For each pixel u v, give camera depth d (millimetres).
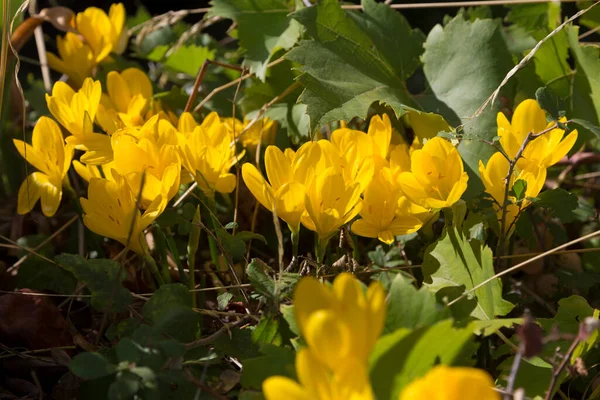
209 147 944
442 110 1086
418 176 921
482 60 1084
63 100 984
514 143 951
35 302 983
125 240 925
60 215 1163
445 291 927
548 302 1070
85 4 2061
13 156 1197
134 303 1004
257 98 1163
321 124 1023
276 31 1141
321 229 906
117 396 844
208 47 1461
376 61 1095
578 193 1219
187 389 881
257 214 1126
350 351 767
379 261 998
